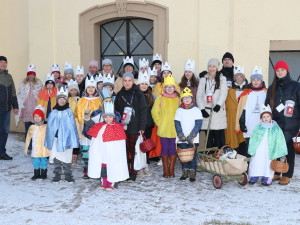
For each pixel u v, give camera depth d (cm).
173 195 490
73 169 649
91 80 577
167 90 589
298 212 423
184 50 830
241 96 598
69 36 920
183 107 569
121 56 941
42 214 415
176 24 833
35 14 935
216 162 530
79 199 471
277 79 554
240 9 797
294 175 609
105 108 517
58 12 924
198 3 810
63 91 550
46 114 719
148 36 909
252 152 545
